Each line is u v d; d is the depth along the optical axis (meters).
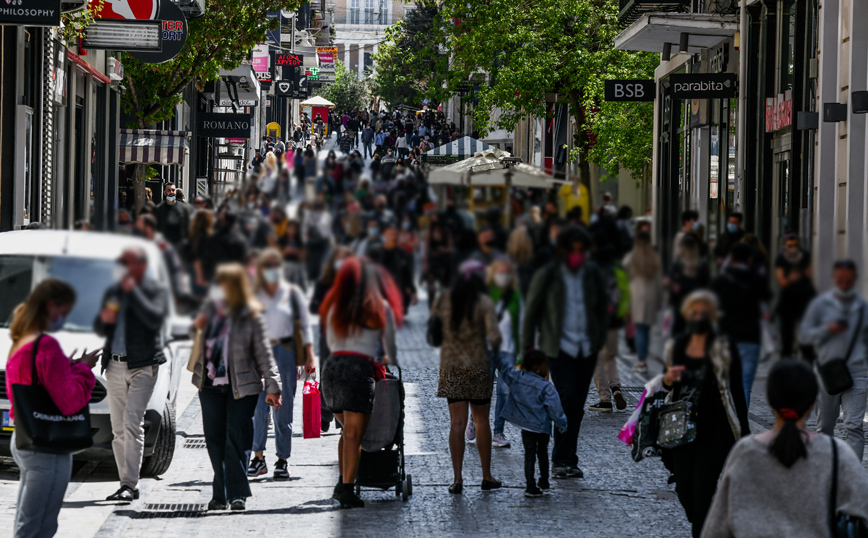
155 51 70.75
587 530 27.02
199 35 85.19
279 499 30.34
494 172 17.11
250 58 128.50
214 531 26.75
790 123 67.69
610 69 105.38
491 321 17.39
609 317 16.61
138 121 93.25
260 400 33.41
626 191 16.64
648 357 16.53
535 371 30.67
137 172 92.81
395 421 29.72
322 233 17.47
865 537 15.70
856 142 56.78
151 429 31.86
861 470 15.74
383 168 17.39
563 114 144.00
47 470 21.09
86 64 79.06
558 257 16.80
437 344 18.56
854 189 56.94
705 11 90.62
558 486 31.86
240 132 128.38
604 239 16.59
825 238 14.73
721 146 87.12
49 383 20.56
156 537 26.20
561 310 16.84
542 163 159.25
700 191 93.19
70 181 77.00
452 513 28.69
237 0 85.31
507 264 17.11
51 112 68.81
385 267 17.58
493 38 108.38
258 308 17.80
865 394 29.33
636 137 107.75
